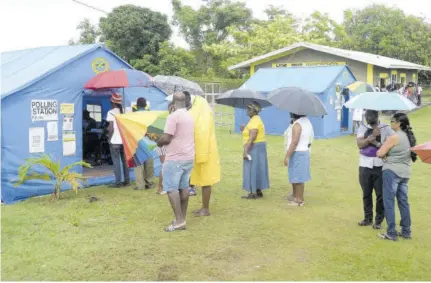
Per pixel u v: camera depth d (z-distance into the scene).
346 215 7.60
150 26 38.31
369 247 6.12
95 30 40.00
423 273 5.34
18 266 5.30
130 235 6.45
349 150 14.62
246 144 8.40
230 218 7.33
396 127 6.29
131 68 10.03
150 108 10.56
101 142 11.49
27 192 8.30
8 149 8.01
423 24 43.69
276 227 6.90
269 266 5.46
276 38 38.19
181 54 39.09
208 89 35.25
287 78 18.38
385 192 6.36
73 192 8.91
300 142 7.91
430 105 31.33
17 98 8.11
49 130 8.63
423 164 12.16
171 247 6.00
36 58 9.55
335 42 43.56
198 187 9.54
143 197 8.62
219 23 45.78
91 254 5.71
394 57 43.16
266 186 8.64
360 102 6.66
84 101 12.34
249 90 8.53
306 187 9.65
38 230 6.56
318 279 5.13
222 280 5.06
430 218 7.49
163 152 8.66
